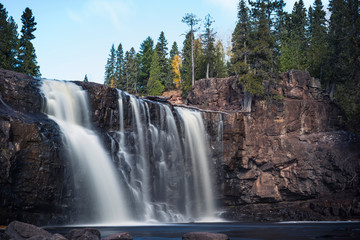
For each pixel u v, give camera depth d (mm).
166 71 92312
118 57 102938
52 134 26891
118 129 34062
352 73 48094
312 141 43094
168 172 37719
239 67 46031
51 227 24469
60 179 26641
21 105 28172
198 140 41125
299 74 47188
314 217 35969
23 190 24375
